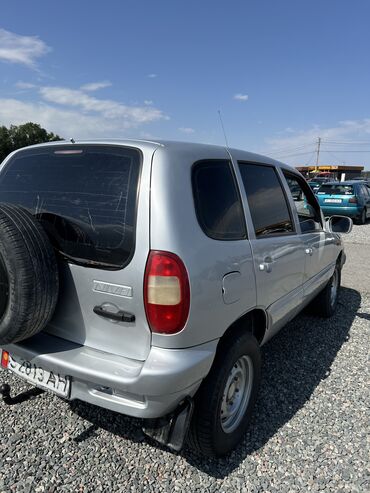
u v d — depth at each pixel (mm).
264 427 2760
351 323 4773
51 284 2051
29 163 2553
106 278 2041
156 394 1922
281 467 2395
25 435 2566
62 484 2203
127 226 2010
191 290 1975
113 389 2014
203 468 2361
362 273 7367
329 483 2285
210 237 2178
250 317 2650
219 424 2295
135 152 2150
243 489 2223
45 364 2127
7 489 2152
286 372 3520
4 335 2049
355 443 2621
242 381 2592
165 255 1932
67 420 2729
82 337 2209
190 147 2355
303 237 3455
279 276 2904
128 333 2047
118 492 2168
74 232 2164
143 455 2441
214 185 2373
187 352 2014
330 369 3602
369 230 13656
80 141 2404
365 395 3189
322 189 15875
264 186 2994
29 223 2070
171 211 1989
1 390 2539
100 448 2482
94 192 2178
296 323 4723
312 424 2805
